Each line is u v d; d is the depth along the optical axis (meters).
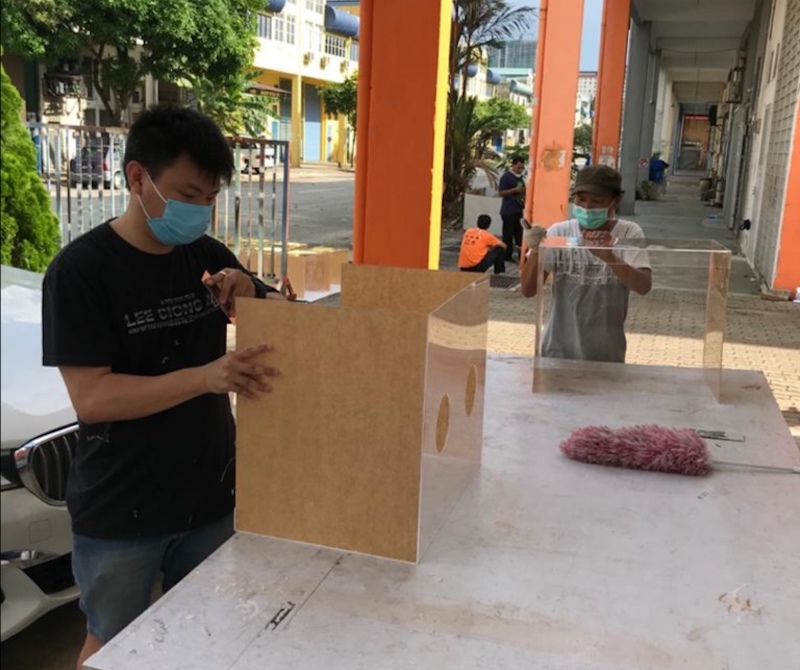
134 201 1.55
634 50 17.66
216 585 1.38
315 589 1.37
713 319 2.70
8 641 2.62
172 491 1.66
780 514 1.73
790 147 8.33
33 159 1.76
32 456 2.25
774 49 10.84
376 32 3.29
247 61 18.95
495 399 2.49
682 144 49.81
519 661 1.20
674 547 1.57
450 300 1.57
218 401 1.76
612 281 2.84
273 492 1.53
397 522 1.46
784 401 5.26
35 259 1.95
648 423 2.30
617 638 1.26
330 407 1.46
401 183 3.39
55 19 14.36
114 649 1.20
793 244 8.46
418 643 1.23
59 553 2.31
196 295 1.69
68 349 1.49
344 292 1.98
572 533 1.61
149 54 17.62
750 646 1.25
